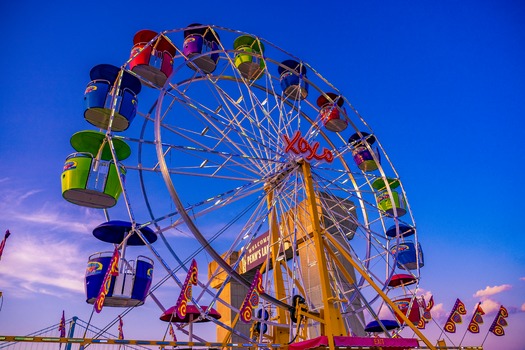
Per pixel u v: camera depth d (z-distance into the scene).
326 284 18.56
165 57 21.02
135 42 22.41
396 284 26.70
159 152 17.00
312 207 20.33
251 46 25.92
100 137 18.50
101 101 18.36
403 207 25.72
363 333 30.00
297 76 25.67
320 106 27.83
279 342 18.66
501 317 25.31
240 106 21.56
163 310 16.22
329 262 23.06
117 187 17.25
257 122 22.12
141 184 19.38
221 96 21.23
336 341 15.89
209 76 21.62
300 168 21.62
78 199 17.03
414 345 18.05
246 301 15.09
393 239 24.12
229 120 21.73
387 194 26.03
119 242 17.98
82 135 18.20
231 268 16.73
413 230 25.73
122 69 19.36
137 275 15.30
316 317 17.89
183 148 18.00
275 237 22.19
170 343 11.95
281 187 21.44
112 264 14.02
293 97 26.45
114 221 16.72
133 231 15.85
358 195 26.47
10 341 10.27
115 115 18.47
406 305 25.20
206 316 15.54
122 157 19.83
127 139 17.06
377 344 16.94
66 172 16.58
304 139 21.67
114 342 11.16
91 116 18.84
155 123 17.73
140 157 20.17
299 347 15.81
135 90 21.11
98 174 16.69
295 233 20.84
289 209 22.30
